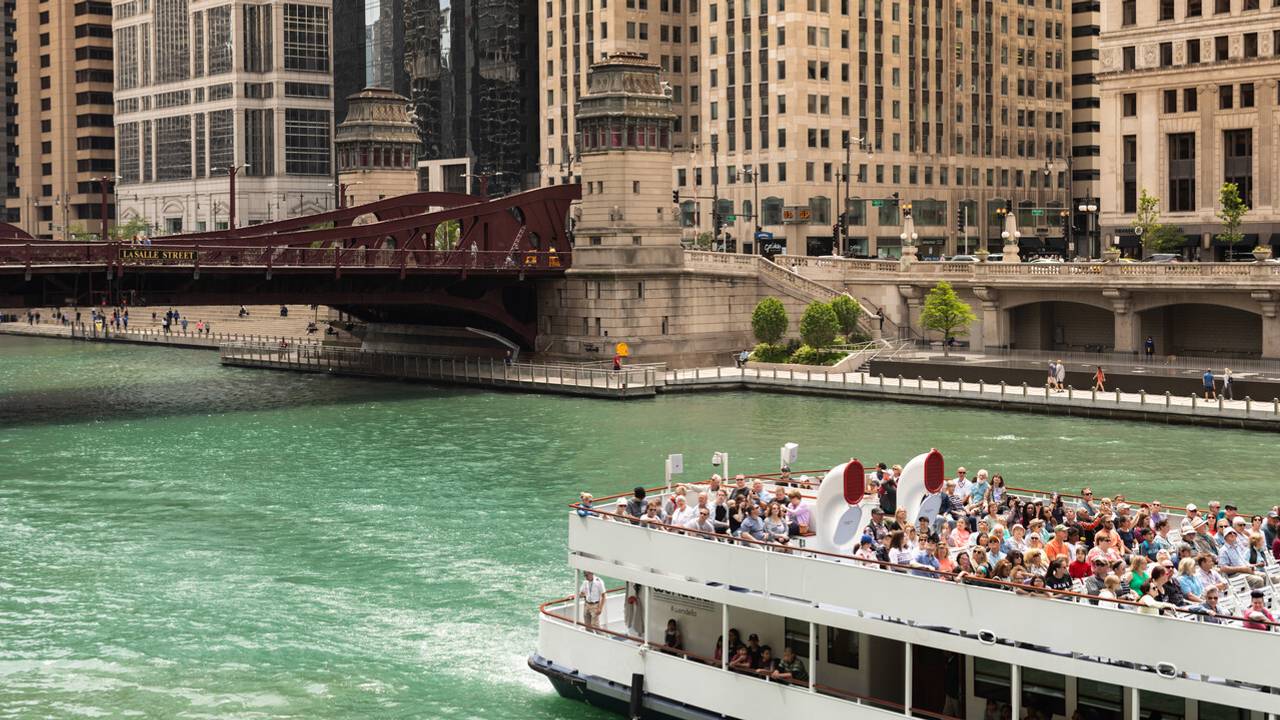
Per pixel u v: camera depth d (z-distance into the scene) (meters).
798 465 67.62
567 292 115.25
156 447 75.75
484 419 86.75
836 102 166.12
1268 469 65.81
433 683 37.16
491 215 113.44
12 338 169.00
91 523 55.81
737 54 169.62
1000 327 111.94
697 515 32.28
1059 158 193.12
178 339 153.25
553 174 191.75
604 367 110.19
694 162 175.62
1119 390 84.31
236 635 41.16
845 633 30.17
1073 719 27.34
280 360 125.75
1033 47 189.25
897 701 29.75
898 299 118.00
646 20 182.62
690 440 76.50
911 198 173.38
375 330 133.88
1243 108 124.88
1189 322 106.81
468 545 51.38
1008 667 28.17
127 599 44.88
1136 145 132.38
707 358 116.06
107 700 36.31
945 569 28.16
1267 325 97.44
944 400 92.31
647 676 32.75
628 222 112.06
